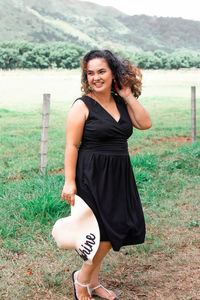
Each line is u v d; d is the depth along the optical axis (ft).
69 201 8.50
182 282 10.48
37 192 16.14
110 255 12.05
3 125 46.68
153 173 22.07
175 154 27.35
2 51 264.31
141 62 273.54
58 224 8.48
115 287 10.25
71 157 8.50
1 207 15.43
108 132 8.48
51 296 9.77
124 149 8.95
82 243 8.31
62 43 299.17
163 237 13.50
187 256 12.06
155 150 31.12
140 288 10.19
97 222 8.38
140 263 11.57
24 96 78.89
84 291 9.33
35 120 52.26
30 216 14.34
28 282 10.39
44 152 20.86
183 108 67.82
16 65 267.39
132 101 8.97
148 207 16.72
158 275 10.87
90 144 8.63
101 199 8.50
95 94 8.82
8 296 9.70
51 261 11.60
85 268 9.09
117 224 8.62
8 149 31.30
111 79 8.70
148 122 9.18
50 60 277.03
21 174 22.53
